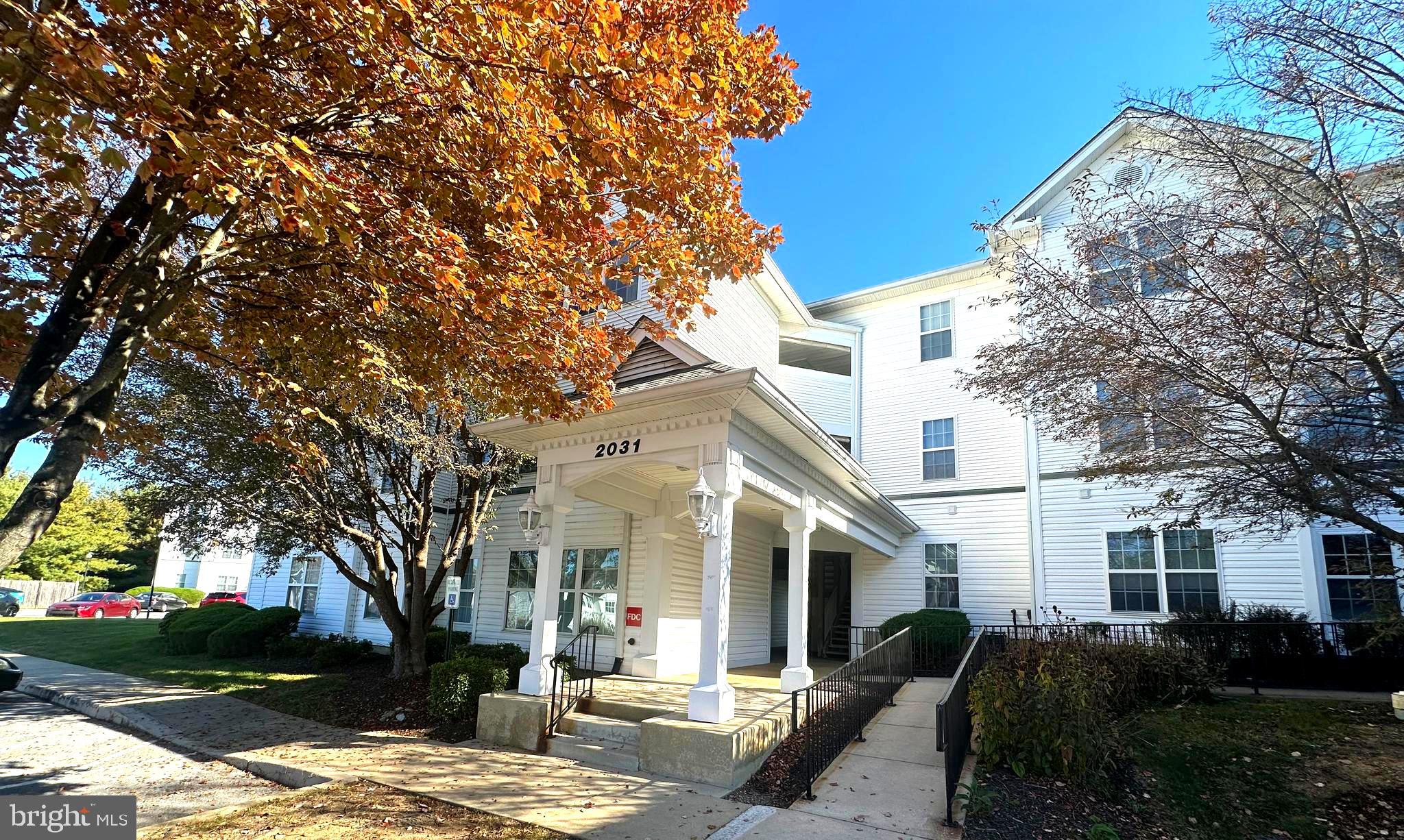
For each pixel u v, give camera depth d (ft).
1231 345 20.85
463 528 43.19
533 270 17.92
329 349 21.44
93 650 60.54
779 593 64.03
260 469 33.40
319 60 15.72
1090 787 20.72
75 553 123.95
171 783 24.00
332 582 60.49
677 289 23.36
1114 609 45.85
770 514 46.91
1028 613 46.98
